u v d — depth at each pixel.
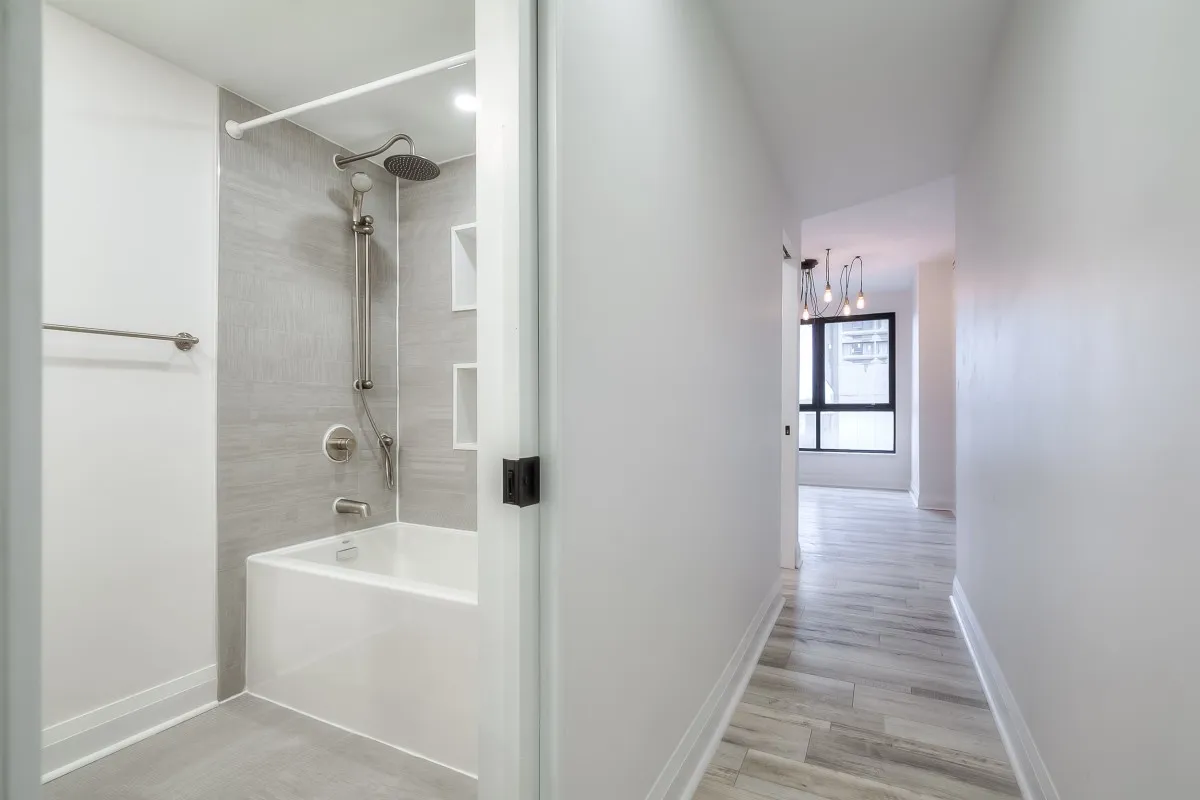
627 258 1.26
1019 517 1.82
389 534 2.78
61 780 1.66
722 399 2.00
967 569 2.77
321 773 1.70
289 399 2.40
